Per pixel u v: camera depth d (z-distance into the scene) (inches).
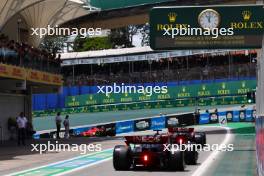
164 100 3885.3
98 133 2723.9
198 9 1670.8
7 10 2285.9
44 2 2449.6
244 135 2282.2
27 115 2329.0
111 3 2797.7
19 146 1754.4
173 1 2701.8
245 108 3422.7
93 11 2687.0
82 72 4222.4
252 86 3695.9
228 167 1056.8
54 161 1256.2
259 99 639.8
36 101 3831.2
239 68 3818.9
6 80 1891.0
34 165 1159.0
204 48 1679.4
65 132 2522.1
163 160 976.3
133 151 986.7
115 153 980.6
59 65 2342.5
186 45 1676.9
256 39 1659.7
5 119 2097.7
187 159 1099.3
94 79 4062.5
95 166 1124.5
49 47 4749.0
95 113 3900.1
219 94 3784.5
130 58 4136.3
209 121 3267.7
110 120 3671.3
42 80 2068.2
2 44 1653.5
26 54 1881.2
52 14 2568.9
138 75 4057.6
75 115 3865.7
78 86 4005.9
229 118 3302.2
